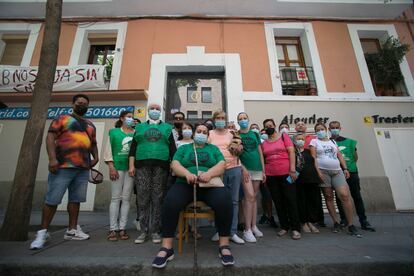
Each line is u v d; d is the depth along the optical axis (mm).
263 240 3203
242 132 3764
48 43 3684
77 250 2646
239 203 3832
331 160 3859
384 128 6723
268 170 3686
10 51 7824
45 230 2854
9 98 6750
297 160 3797
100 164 6395
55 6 3820
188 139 3732
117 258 2316
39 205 6098
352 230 3555
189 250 2660
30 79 6738
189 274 2139
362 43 8008
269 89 6953
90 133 3438
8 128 6750
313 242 3068
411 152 6543
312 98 6859
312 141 4086
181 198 2488
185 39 7504
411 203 6168
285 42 7973
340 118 6750
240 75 7066
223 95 7289
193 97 7273
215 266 2158
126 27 7656
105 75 6887
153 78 7020
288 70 7465
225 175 3279
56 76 6762
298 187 3922
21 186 3186
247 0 7516
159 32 7578
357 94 6996
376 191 6227
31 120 3402
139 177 3102
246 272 2156
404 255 2412
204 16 7809
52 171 2973
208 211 2775
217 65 7203
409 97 6992
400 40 7715
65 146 3105
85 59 7645
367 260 2266
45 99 3523
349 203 3643
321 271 2191
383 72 7410
